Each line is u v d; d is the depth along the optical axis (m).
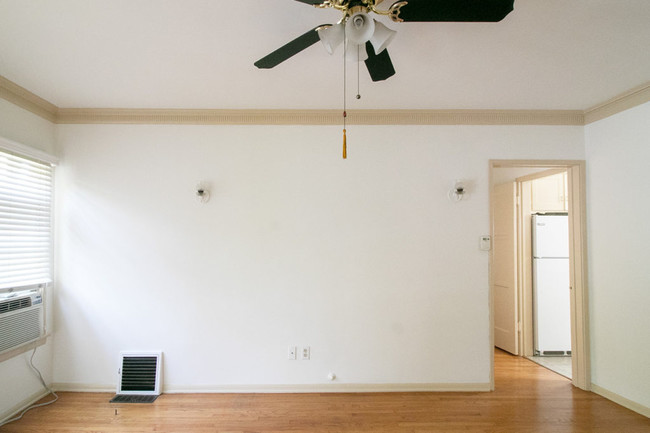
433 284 2.75
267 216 2.77
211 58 2.00
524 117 2.80
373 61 1.64
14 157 2.38
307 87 2.38
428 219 2.78
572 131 2.82
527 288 3.63
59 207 2.74
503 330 3.78
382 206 2.78
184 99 2.58
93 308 2.70
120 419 2.27
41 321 2.53
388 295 2.74
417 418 2.30
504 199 3.80
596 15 1.59
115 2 1.50
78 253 2.72
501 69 2.12
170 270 2.73
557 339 3.58
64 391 2.66
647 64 2.04
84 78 2.24
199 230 2.75
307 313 2.73
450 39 1.79
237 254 2.75
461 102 2.64
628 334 2.45
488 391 2.71
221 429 2.16
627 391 2.45
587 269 2.76
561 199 3.74
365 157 2.80
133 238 2.74
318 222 2.77
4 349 2.22
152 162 2.77
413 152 2.80
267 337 2.71
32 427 2.17
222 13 1.59
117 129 2.77
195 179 2.77
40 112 2.60
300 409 2.42
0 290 2.22
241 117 2.78
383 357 2.72
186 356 2.70
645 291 2.34
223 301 2.72
